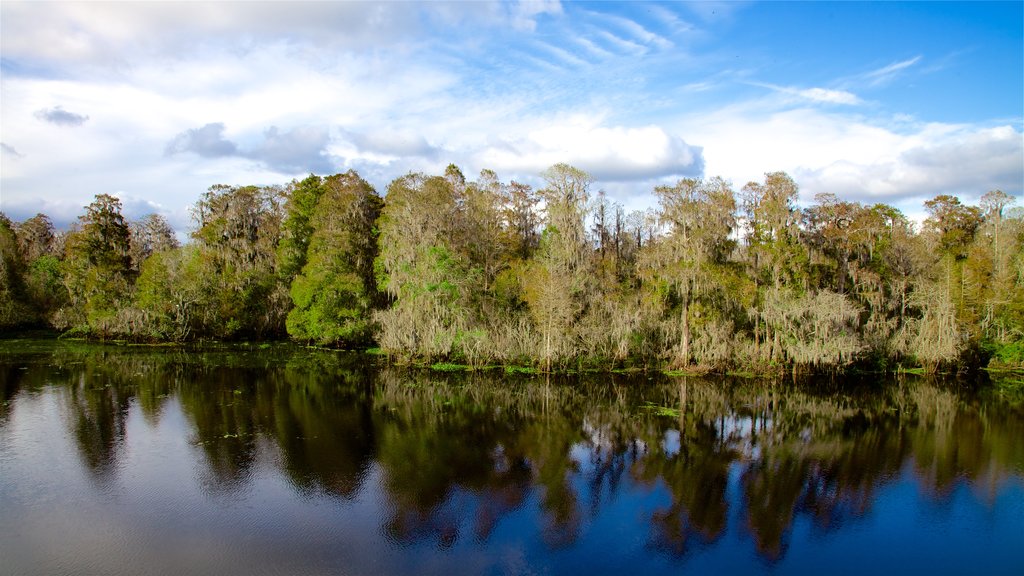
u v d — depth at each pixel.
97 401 28.39
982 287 43.62
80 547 14.48
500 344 38.06
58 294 57.56
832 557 15.32
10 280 53.28
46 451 21.16
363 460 21.22
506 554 14.92
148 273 48.38
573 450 23.09
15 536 14.97
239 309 49.66
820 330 37.12
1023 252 47.25
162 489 18.14
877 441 25.16
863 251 46.16
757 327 38.25
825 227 44.19
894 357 41.12
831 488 19.86
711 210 40.44
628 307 38.94
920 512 18.09
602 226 55.19
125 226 55.19
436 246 39.06
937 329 40.25
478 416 27.64
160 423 24.97
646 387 34.88
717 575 14.31
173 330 48.06
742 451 23.48
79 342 49.34
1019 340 42.75
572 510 17.69
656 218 43.16
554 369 38.31
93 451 21.30
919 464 22.28
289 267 51.94
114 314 47.72
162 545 14.71
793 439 25.23
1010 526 17.22
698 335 39.38
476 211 49.38
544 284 37.25
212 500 17.45
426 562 14.38
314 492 18.28
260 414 26.86
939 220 56.44
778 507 18.28
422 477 19.83
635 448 23.56
